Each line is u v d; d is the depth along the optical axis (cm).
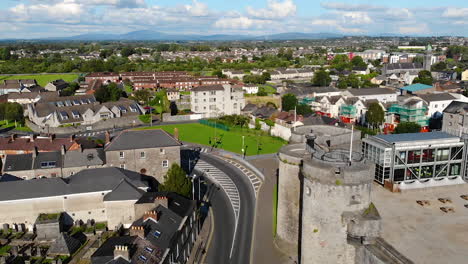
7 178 7069
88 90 19912
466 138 5744
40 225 6119
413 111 13350
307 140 5684
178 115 15425
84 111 14538
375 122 13562
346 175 3878
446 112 11394
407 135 6016
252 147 11431
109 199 6381
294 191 5416
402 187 5034
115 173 7019
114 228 6462
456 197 4759
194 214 6116
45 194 6481
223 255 5700
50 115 13988
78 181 6769
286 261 5450
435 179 5403
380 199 4734
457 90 18775
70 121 14112
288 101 15562
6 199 6341
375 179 5700
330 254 4134
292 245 5584
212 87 15988
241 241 6084
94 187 6688
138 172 8156
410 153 5591
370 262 3753
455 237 3750
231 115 14875
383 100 17588
